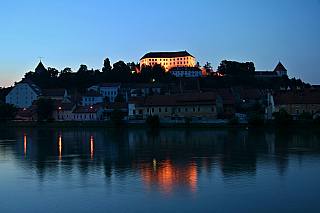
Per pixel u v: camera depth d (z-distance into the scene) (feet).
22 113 597.52
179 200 129.29
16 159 218.79
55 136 375.04
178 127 424.87
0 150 261.65
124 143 295.48
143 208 121.60
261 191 139.13
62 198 133.39
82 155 231.71
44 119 568.41
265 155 221.46
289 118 383.04
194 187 145.28
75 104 593.83
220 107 469.57
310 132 356.18
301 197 131.95
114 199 131.13
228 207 122.21
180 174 168.35
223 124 412.36
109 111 573.33
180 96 476.54
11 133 423.64
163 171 175.52
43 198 134.00
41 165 196.44
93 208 122.42
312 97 416.67
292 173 168.86
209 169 179.11
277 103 427.74
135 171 176.35
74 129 472.03
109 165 193.26
